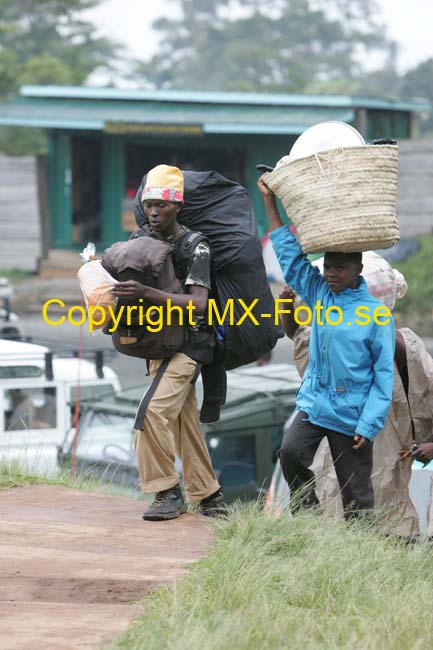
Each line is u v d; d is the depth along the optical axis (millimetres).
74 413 17766
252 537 8320
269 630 6406
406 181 45656
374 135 46875
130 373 28719
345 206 8211
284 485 12906
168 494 9305
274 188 8547
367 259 9656
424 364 9023
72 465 15484
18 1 83188
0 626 6691
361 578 7598
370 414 8461
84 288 8719
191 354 9039
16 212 45812
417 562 8391
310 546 8227
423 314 40688
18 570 7875
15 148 60500
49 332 33188
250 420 16922
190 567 7828
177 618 6535
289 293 9367
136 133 44656
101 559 8117
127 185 47188
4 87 63344
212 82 126875
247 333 9172
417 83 115625
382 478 9273
